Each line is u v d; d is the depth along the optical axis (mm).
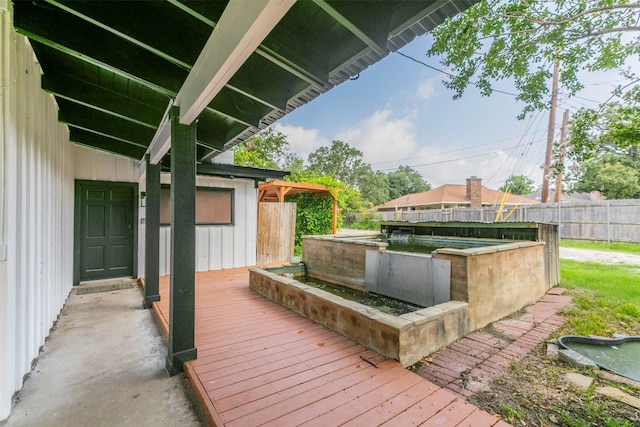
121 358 2518
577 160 6281
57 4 1437
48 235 2902
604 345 2746
